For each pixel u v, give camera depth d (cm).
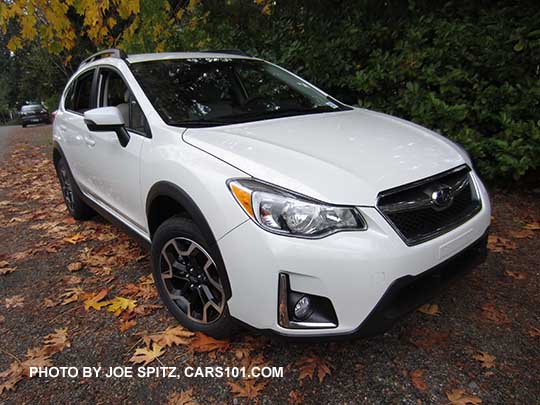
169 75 314
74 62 1116
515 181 451
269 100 323
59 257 375
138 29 591
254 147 230
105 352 250
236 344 246
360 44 502
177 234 246
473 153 409
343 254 189
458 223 224
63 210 507
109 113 277
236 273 207
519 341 240
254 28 604
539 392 207
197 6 626
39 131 1777
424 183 213
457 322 258
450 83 432
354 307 193
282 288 196
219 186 214
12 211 521
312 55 518
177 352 246
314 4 559
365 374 222
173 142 254
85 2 443
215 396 215
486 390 209
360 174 207
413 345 240
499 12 438
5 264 366
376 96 494
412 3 495
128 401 216
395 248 193
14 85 4866
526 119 411
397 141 250
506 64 409
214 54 364
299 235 193
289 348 241
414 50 462
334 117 296
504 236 359
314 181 200
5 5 443
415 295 209
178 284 265
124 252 375
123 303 293
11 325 282
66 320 283
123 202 313
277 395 213
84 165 371
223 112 296
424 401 205
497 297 280
